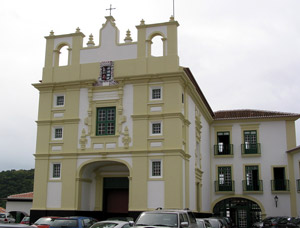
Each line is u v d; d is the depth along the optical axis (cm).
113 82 2503
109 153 2411
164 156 2320
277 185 3388
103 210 2592
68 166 2472
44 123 2578
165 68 2420
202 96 3077
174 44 2445
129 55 2517
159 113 2375
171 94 2380
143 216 1355
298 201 3284
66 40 2662
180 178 2280
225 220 2600
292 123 3506
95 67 2556
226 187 3488
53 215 2420
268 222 2753
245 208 3469
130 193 2331
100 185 2614
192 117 2786
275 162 3456
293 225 2523
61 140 2522
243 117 3594
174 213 1338
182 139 2406
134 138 2389
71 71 2594
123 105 2455
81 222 1703
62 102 2619
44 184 2488
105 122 2495
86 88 2552
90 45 2648
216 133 3650
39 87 2623
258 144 3509
